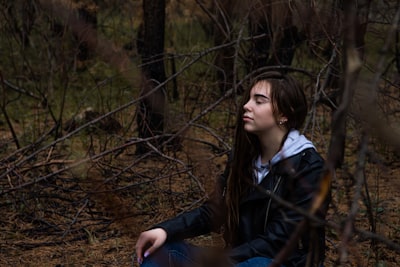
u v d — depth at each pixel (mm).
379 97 5527
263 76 2971
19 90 8844
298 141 2859
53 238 4934
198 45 8703
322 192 1407
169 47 9562
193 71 8742
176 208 5355
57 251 4680
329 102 5070
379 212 5059
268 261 2752
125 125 7906
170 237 2951
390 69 6902
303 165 2801
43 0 3475
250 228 2914
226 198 2959
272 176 2850
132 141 5719
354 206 1469
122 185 5664
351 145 6652
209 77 8664
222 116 8273
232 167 2959
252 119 2910
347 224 1457
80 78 9992
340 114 1413
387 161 6094
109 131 7496
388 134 1487
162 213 5266
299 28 7070
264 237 2787
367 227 4773
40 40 10016
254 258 2760
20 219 5250
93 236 4895
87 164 5723
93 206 5371
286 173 2801
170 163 5957
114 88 9656
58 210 5355
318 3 5207
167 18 9016
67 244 4793
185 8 8648
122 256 4566
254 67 7070
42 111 9320
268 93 2904
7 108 9398
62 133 8109
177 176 6137
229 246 2971
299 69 5797
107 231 4957
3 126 8805
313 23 5094
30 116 9156
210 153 6973
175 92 8016
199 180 5078
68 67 9438
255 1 5805
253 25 6480
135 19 9211
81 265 4445
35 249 4727
